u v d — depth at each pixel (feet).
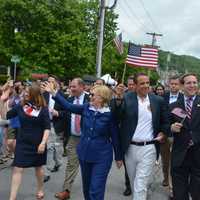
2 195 25.40
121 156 20.58
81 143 20.43
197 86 20.02
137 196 20.42
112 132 20.33
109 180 30.73
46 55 98.63
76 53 102.89
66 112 25.34
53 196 25.66
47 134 23.16
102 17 71.46
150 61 55.31
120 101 20.59
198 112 19.77
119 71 144.05
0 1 93.81
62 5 99.76
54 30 98.84
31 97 23.08
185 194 20.08
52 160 32.71
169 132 20.53
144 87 20.36
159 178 31.89
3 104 27.58
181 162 19.76
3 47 95.71
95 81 30.14
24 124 23.13
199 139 19.71
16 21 95.50
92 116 20.24
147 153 20.53
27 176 29.91
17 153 23.15
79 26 105.70
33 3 95.40
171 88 28.40
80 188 27.96
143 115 20.48
